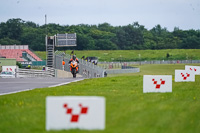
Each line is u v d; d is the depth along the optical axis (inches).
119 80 3789.4
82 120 1347.2
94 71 6840.6
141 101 1996.8
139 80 3752.5
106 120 1487.5
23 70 6033.5
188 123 1478.8
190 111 1736.0
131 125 1405.0
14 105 1932.8
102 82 3535.9
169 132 1326.3
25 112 1685.5
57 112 1350.9
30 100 2100.1
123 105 1828.2
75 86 3122.5
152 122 1455.5
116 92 2536.9
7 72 6579.7
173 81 3671.3
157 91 2544.3
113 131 1315.2
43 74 6540.4
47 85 3420.3
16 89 3046.3
